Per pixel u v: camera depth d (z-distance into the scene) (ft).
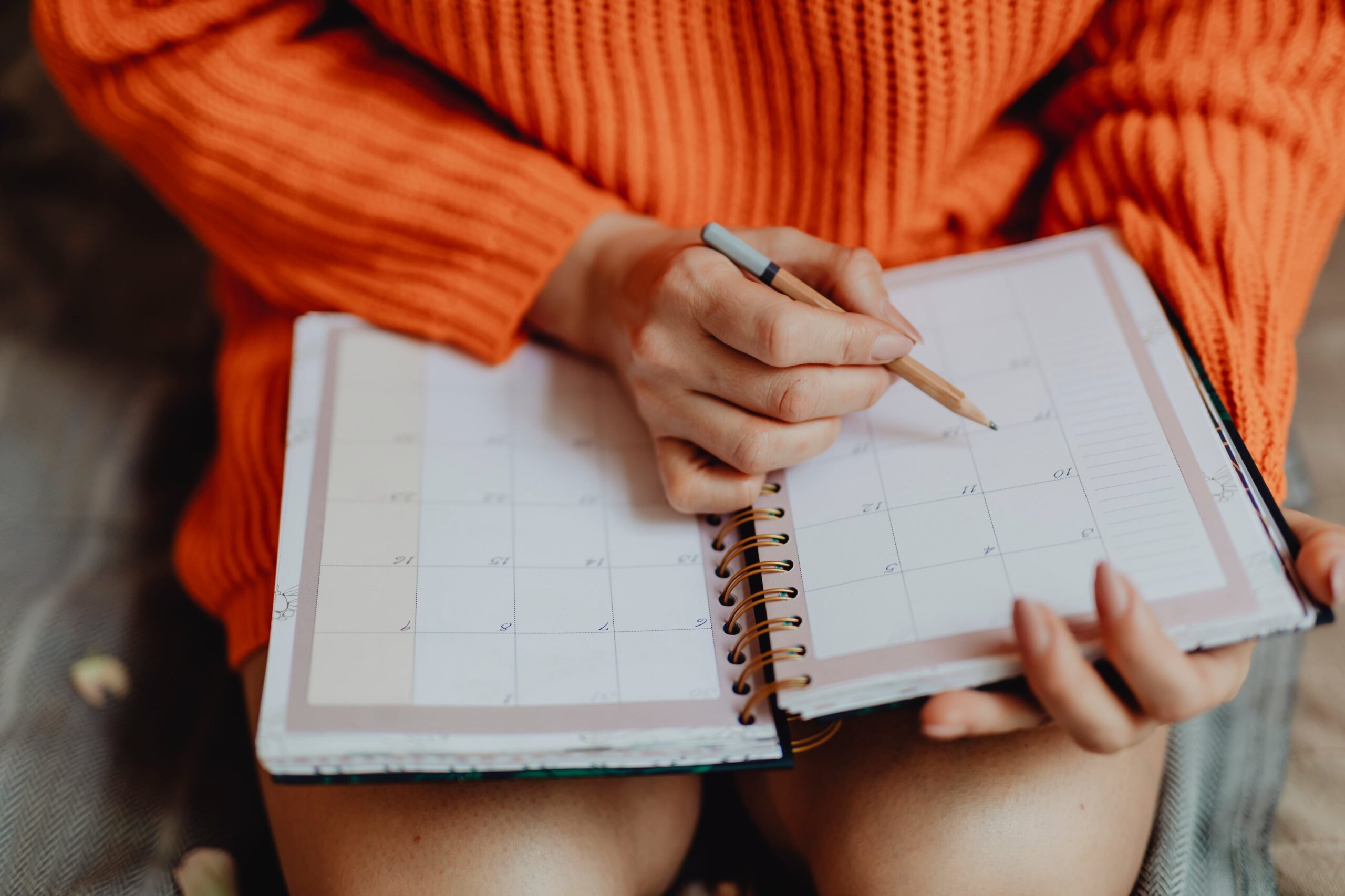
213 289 3.05
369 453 1.97
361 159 2.19
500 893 1.81
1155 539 1.63
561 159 2.24
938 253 2.38
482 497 1.92
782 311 1.65
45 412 2.95
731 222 2.33
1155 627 1.42
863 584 1.69
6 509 2.73
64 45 2.23
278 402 2.29
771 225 2.33
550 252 2.06
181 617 2.65
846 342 1.66
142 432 2.98
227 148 2.23
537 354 2.17
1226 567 1.58
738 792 2.34
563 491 1.94
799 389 1.68
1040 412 1.82
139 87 2.27
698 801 2.23
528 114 2.18
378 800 1.89
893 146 2.16
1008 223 2.46
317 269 2.27
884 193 2.22
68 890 2.10
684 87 2.17
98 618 2.56
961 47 2.03
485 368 2.13
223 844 2.26
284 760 1.60
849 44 2.03
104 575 2.69
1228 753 2.26
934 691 1.59
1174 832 2.04
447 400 2.07
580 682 1.70
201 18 2.20
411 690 1.67
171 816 2.27
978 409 1.75
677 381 1.81
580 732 1.63
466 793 1.88
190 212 2.43
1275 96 2.01
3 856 2.12
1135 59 2.19
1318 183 2.06
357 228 2.19
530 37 2.07
